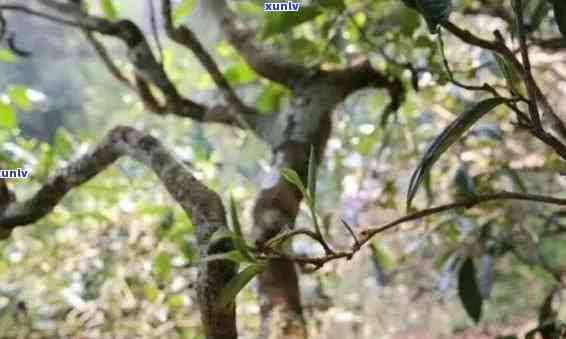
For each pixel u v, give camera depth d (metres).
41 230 1.43
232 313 0.57
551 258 1.68
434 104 1.41
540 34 1.04
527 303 2.10
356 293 1.89
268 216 0.88
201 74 1.57
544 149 1.33
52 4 1.07
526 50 0.54
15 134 1.27
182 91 1.61
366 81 1.09
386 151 1.51
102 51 1.21
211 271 0.57
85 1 1.22
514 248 1.18
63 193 0.78
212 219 0.62
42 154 1.34
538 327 0.77
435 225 1.30
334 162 1.52
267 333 0.82
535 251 1.19
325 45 1.11
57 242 1.42
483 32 1.15
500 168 1.21
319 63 1.08
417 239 1.38
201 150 1.50
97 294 1.39
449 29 0.60
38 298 1.38
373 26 1.10
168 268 1.24
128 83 1.22
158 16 1.73
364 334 1.88
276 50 1.14
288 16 0.91
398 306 1.97
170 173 0.67
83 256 1.40
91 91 2.30
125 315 1.31
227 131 1.58
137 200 1.49
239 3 1.34
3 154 1.22
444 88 1.34
